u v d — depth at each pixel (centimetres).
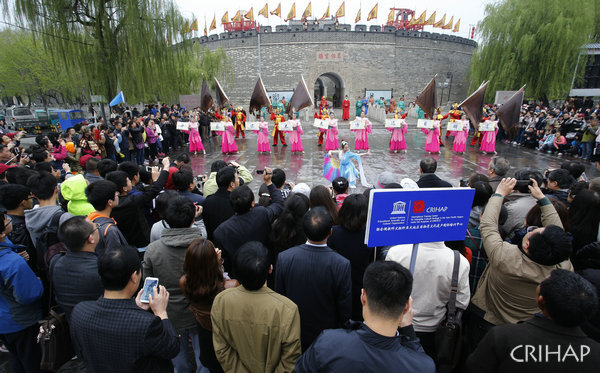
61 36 1302
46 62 2497
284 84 3136
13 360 262
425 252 226
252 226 293
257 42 3103
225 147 1314
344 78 3169
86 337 175
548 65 1825
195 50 2444
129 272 177
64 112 1948
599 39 2053
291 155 1287
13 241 303
